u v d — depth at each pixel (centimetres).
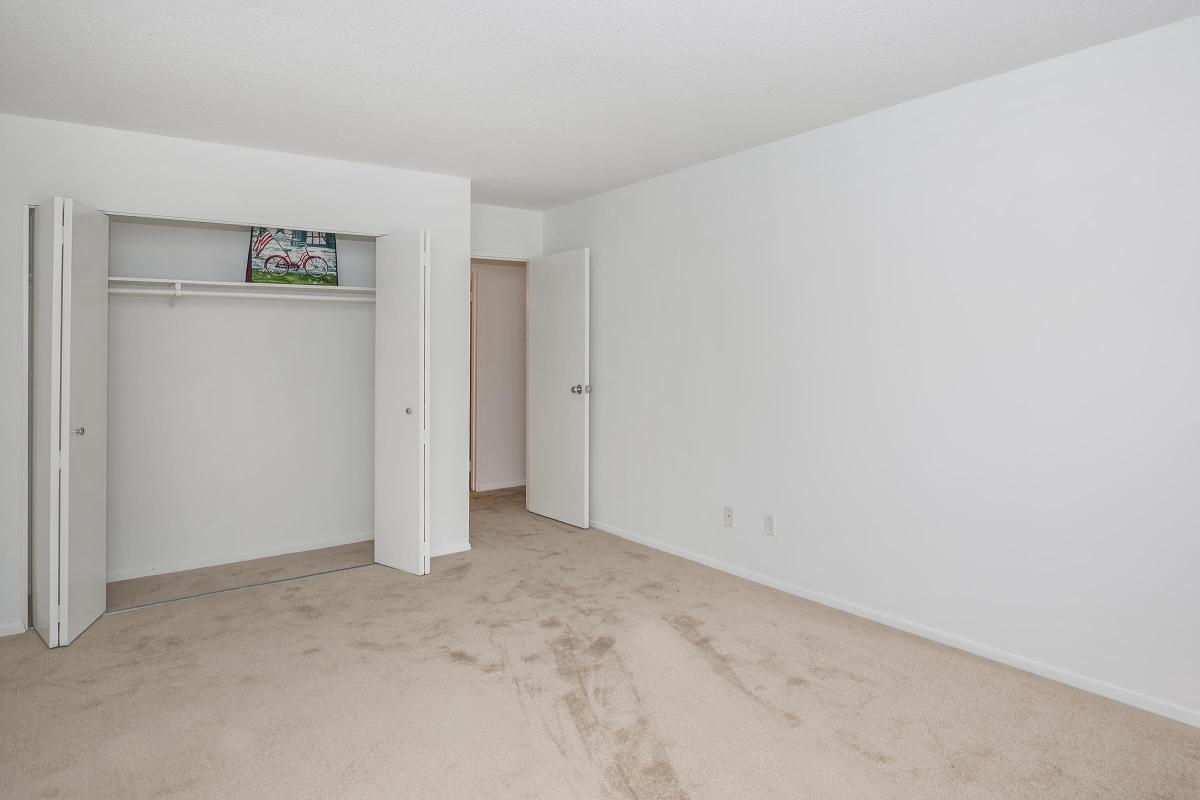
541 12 244
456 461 482
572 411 546
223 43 269
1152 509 267
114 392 411
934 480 332
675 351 469
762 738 249
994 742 247
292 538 473
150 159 380
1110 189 273
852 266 362
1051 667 296
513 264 698
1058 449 291
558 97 326
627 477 513
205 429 439
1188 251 256
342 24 253
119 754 239
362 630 345
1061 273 287
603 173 469
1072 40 269
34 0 235
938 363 328
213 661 310
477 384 681
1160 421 264
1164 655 266
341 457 488
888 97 330
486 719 262
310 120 359
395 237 429
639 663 308
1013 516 305
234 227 428
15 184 346
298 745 245
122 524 416
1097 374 279
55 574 320
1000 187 304
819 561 384
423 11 243
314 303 471
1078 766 233
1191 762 236
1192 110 254
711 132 381
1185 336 258
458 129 375
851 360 364
